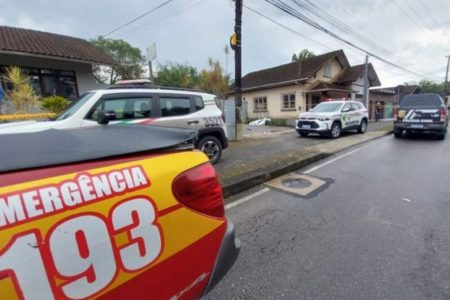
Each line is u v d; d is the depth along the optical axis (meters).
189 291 1.48
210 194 1.65
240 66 10.12
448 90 44.50
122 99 4.82
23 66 11.96
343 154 7.74
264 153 7.43
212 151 6.18
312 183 5.04
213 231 1.64
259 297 2.17
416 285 2.25
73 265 1.05
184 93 5.79
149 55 7.39
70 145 1.40
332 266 2.54
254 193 4.55
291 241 2.99
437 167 6.03
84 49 13.82
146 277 1.27
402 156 7.33
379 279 2.34
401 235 3.06
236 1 9.88
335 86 21.09
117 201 1.21
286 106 22.22
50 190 1.06
